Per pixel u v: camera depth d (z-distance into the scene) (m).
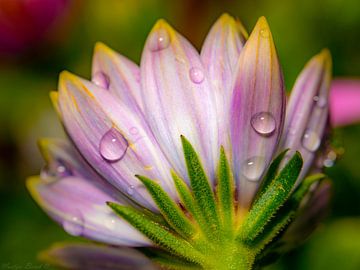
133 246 0.12
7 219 0.19
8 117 0.20
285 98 0.11
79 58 0.20
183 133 0.12
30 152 0.20
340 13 0.20
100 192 0.12
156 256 0.12
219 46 0.12
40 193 0.13
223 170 0.11
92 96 0.12
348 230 0.17
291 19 0.20
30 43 0.19
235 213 0.12
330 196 0.13
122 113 0.12
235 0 0.21
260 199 0.11
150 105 0.12
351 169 0.18
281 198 0.11
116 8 0.21
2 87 0.20
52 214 0.13
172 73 0.12
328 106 0.12
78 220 0.12
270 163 0.12
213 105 0.12
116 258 0.13
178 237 0.12
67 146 0.13
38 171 0.20
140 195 0.12
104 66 0.12
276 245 0.12
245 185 0.12
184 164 0.12
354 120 0.18
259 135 0.11
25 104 0.20
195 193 0.12
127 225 0.12
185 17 0.21
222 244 0.12
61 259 0.13
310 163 0.12
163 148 0.12
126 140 0.12
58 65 0.20
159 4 0.21
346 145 0.18
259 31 0.11
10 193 0.20
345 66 0.20
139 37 0.21
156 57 0.12
